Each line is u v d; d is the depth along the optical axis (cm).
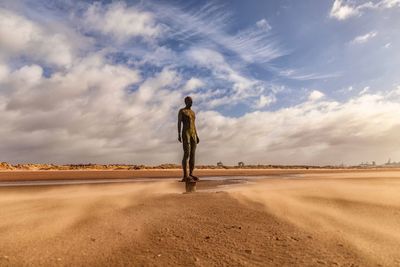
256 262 323
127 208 614
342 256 337
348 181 1389
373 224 473
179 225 473
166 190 1085
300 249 361
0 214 545
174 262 323
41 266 306
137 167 5975
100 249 359
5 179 2002
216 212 573
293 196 783
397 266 309
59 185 1341
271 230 445
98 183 1501
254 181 1595
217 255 344
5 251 346
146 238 404
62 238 397
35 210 584
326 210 587
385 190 908
